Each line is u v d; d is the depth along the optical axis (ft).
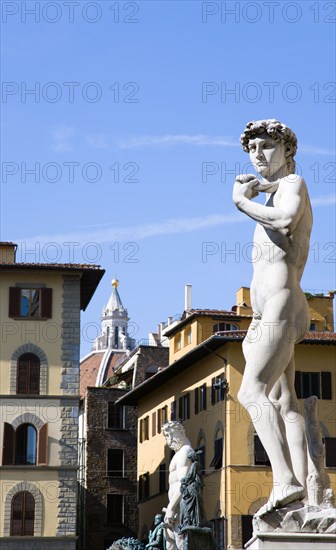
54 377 225.56
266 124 40.19
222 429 216.54
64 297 229.45
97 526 314.96
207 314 266.77
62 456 222.28
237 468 210.79
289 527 36.29
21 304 228.22
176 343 286.66
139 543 78.07
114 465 319.88
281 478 36.86
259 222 38.58
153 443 268.41
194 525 51.13
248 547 37.52
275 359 38.14
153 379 255.09
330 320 280.31
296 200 38.32
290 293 38.47
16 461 221.25
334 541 35.83
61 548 217.56
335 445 213.87
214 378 223.30
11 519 217.77
